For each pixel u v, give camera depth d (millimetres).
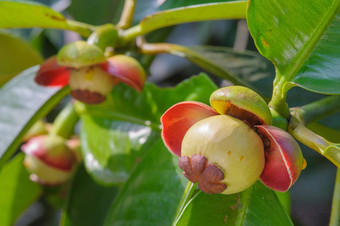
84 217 326
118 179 287
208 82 261
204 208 209
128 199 244
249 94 189
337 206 201
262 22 206
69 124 336
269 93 298
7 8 257
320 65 205
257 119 195
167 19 262
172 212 230
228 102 194
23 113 288
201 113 202
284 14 205
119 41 276
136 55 327
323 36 206
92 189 330
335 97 217
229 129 190
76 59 238
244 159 189
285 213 203
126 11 284
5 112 289
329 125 276
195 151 191
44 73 264
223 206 209
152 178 239
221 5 240
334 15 204
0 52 337
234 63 312
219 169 188
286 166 185
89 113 301
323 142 196
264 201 208
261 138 195
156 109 286
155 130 287
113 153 292
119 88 292
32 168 327
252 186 209
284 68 206
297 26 205
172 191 233
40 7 258
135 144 288
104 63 245
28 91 295
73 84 250
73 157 333
